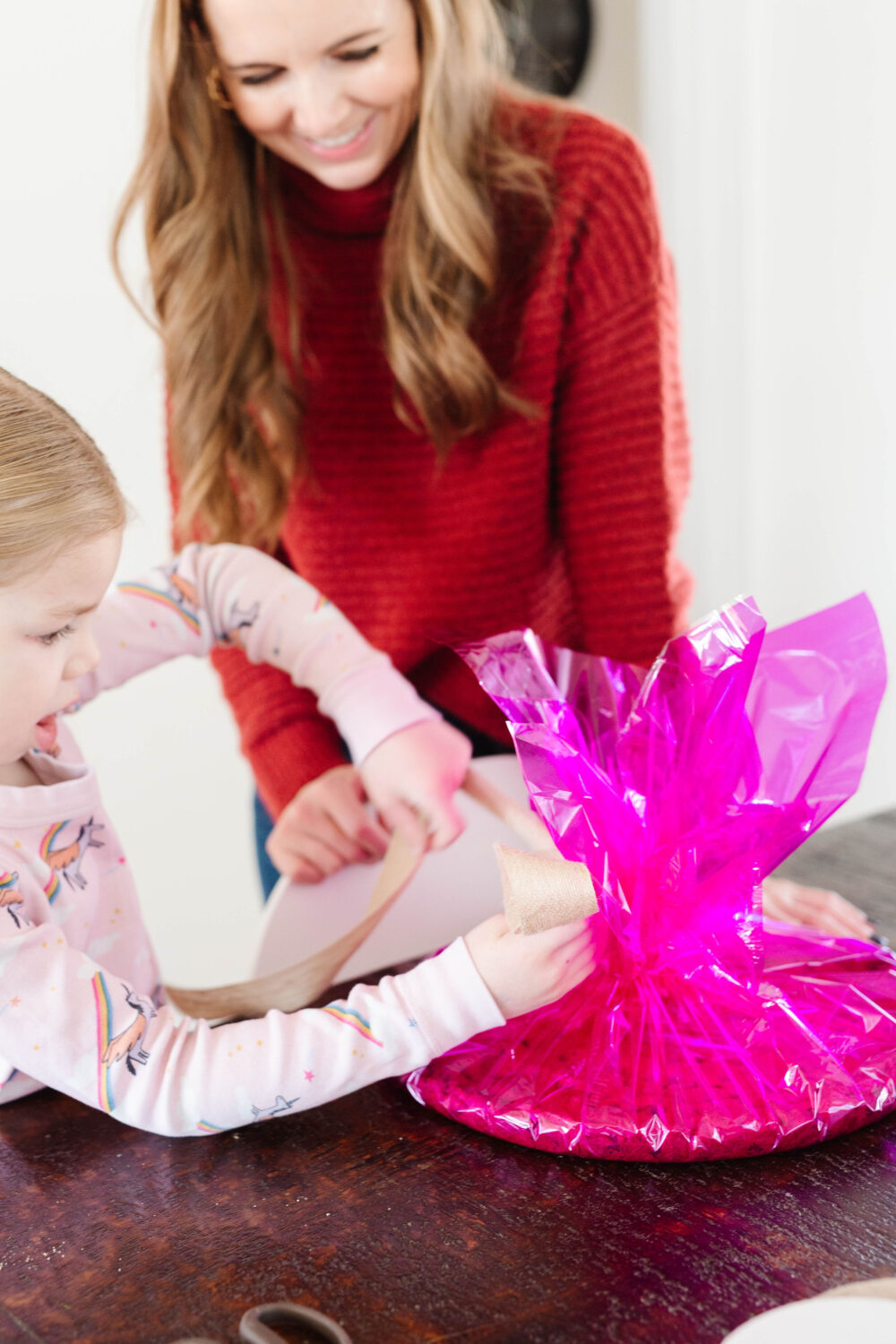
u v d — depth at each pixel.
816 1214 0.59
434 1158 0.67
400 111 1.21
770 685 0.73
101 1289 0.57
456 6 1.22
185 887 2.28
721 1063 0.69
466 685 1.46
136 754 2.19
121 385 2.09
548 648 0.77
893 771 2.47
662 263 1.35
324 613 1.07
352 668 1.03
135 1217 0.63
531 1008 0.70
